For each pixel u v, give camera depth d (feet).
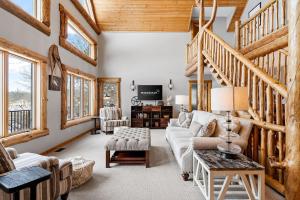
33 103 12.94
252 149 9.26
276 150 8.71
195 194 7.62
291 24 5.63
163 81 26.78
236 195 7.33
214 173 6.05
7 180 3.88
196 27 26.94
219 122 9.94
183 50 26.78
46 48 13.62
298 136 5.46
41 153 12.85
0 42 9.34
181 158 8.98
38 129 12.96
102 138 18.66
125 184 8.49
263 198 6.03
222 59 13.26
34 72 12.97
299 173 5.44
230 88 6.96
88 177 8.79
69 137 17.16
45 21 13.44
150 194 7.61
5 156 4.83
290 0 5.67
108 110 23.39
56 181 6.36
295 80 5.52
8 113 10.58
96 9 24.13
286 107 5.88
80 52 19.60
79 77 21.61
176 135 12.63
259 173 6.08
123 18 25.03
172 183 8.61
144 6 23.91
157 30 26.50
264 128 8.54
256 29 14.40
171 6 23.97
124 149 10.54
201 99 16.81
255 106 9.40
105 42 26.50
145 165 10.94
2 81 10.26
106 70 26.48
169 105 25.84
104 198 7.29
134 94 26.66
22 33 11.03
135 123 25.61
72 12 18.10
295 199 5.51
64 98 15.93
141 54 26.71
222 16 26.89
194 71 22.38
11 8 10.01
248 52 15.16
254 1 21.88
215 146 8.30
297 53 5.47
